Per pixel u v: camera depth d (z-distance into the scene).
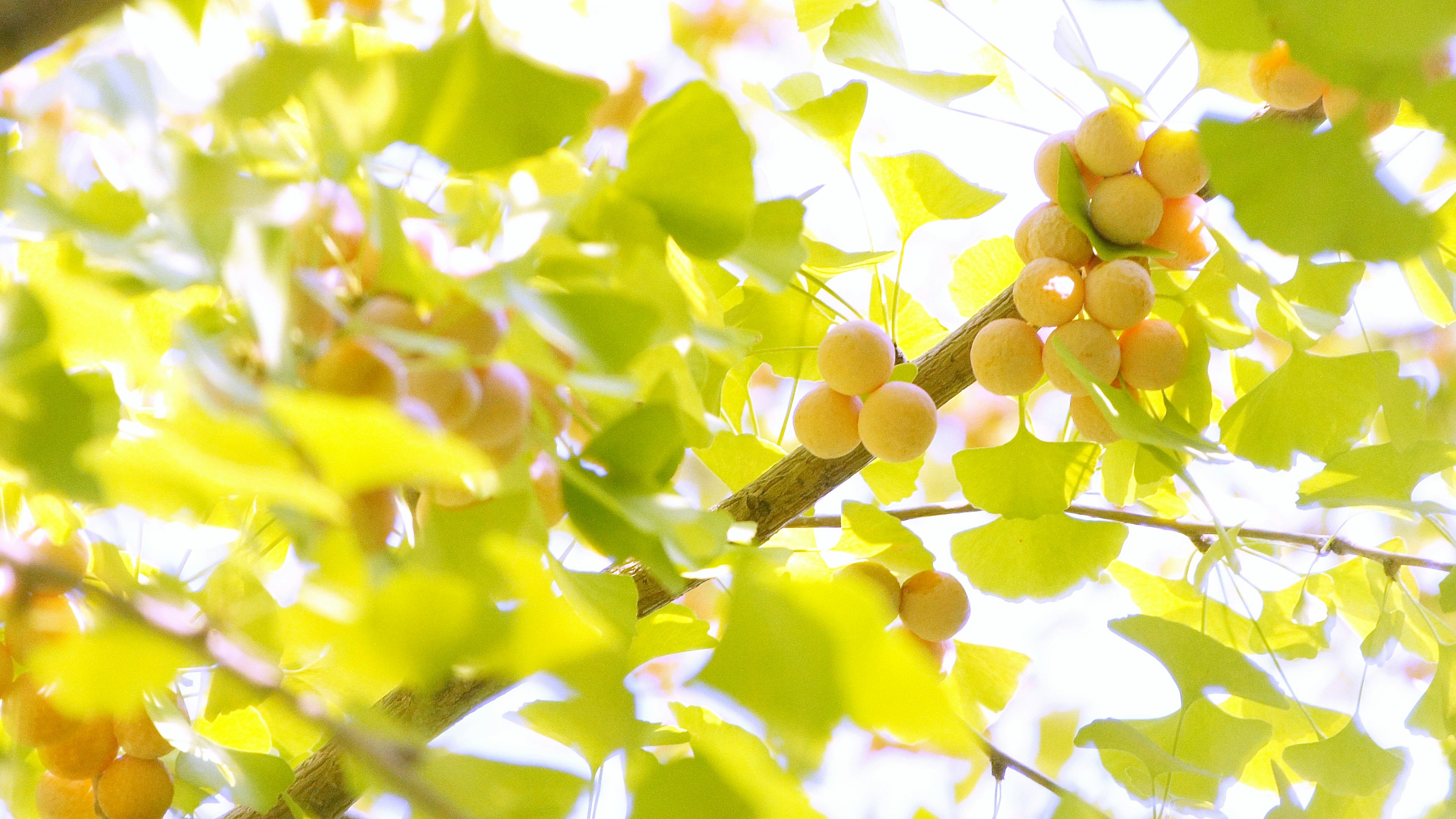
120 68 1.20
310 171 1.20
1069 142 1.37
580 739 1.23
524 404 1.20
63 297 1.05
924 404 1.37
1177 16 1.20
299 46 1.13
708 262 1.25
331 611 0.84
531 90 1.15
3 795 1.29
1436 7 1.07
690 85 1.21
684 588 1.28
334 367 1.12
